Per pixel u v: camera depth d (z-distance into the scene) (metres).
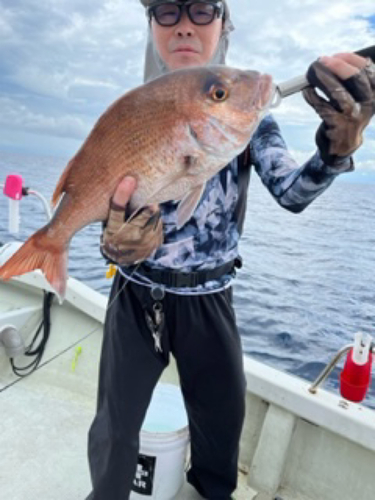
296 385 1.97
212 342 1.58
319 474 1.93
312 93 1.04
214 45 1.49
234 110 1.05
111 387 1.54
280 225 15.22
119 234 1.19
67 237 1.23
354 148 1.10
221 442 1.74
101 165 1.14
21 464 2.08
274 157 1.44
